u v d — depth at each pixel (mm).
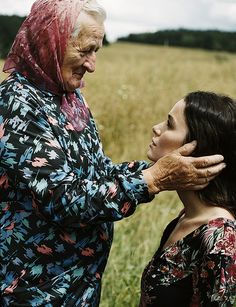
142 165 3088
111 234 2959
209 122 2629
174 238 2736
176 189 2635
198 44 55562
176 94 12141
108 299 4180
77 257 2791
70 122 2768
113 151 8039
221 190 2674
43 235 2701
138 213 5387
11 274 2740
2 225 2723
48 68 2670
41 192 2557
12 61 2734
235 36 55750
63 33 2623
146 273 2748
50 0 2645
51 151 2586
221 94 2771
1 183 2682
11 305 2748
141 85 12523
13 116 2600
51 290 2748
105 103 9656
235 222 2625
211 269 2510
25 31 2688
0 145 2600
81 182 2604
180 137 2689
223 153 2648
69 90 2756
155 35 57062
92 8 2658
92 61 2746
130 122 9414
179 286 2648
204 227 2584
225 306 2535
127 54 33844
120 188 2582
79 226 2615
